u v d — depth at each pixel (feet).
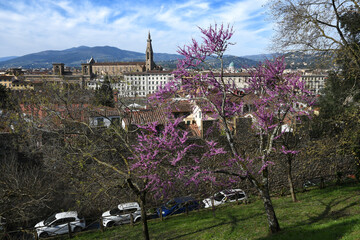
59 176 68.33
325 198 56.49
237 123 68.28
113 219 60.44
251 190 67.97
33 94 65.21
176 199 60.75
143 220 41.16
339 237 31.83
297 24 52.42
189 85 38.22
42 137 73.97
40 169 78.69
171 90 37.81
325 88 92.32
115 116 85.51
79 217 61.93
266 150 41.19
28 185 62.39
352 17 55.98
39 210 66.90
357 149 53.42
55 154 66.85
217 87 38.99
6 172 66.80
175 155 35.91
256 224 46.32
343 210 46.11
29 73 559.79
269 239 36.65
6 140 81.25
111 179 46.03
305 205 53.36
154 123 37.24
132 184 39.93
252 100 42.63
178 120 37.29
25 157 82.23
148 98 40.34
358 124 51.60
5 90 139.64
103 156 58.90
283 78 38.91
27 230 52.60
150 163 36.37
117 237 50.24
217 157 60.23
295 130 57.57
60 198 70.54
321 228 36.76
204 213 58.90
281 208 53.83
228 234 43.55
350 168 77.20
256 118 43.80
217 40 35.58
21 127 72.69
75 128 64.23
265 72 39.37
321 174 74.13
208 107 41.86
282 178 70.49
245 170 37.60
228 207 61.05
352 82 75.31
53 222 59.67
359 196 53.52
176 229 50.75
